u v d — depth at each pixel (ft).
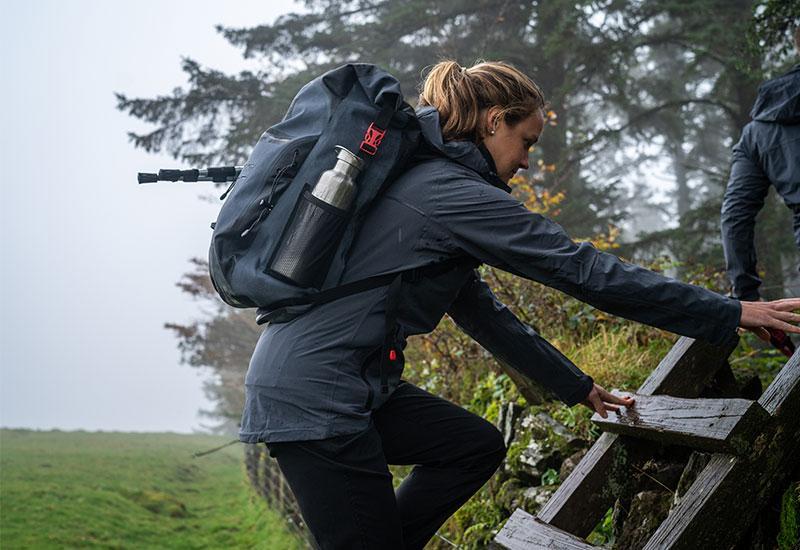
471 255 6.54
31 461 50.80
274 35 54.90
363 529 6.28
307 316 6.37
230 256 6.45
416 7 49.44
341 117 6.37
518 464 12.16
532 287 16.22
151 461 59.98
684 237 43.62
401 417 7.45
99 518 34.37
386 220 6.42
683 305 6.19
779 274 38.50
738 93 46.70
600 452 8.10
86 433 85.10
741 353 13.06
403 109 6.45
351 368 6.30
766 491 6.33
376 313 6.36
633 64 48.19
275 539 28.55
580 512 7.93
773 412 6.39
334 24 56.29
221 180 7.36
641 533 7.62
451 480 7.47
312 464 6.30
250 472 44.65
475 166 6.66
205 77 54.54
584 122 59.77
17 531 30.19
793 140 9.75
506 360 7.83
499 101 6.86
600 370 12.60
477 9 49.67
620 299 6.20
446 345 17.17
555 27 45.96
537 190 25.09
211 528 36.27
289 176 6.35
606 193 51.13
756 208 10.36
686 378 8.20
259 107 52.26
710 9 44.86
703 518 6.18
